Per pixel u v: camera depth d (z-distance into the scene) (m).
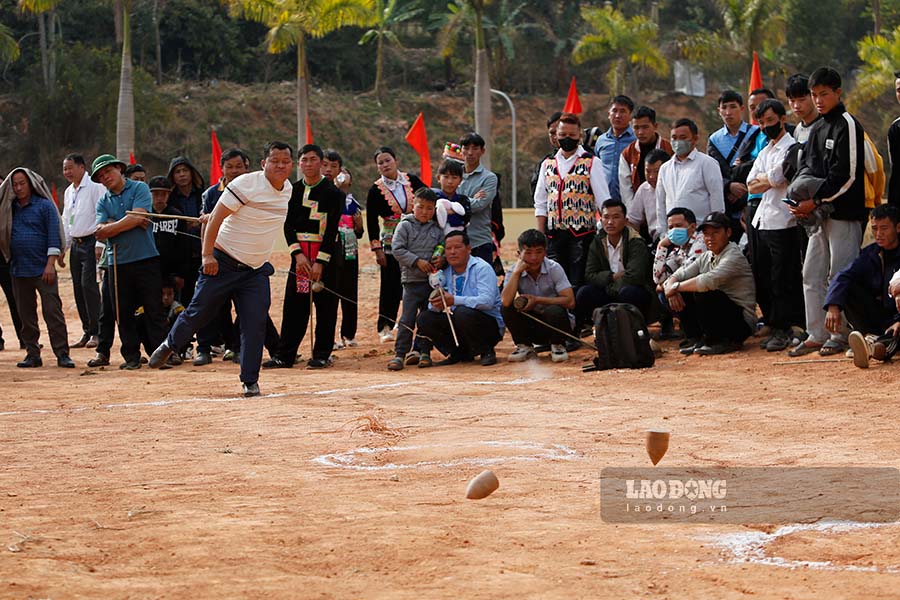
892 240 10.62
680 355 12.22
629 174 13.82
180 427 8.64
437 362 12.95
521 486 6.10
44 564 4.54
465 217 13.12
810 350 11.39
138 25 74.12
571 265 13.55
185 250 14.05
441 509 5.55
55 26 72.38
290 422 8.72
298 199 12.63
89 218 15.95
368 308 19.73
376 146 72.94
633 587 4.21
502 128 77.50
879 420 8.15
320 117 72.94
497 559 4.60
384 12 76.44
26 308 13.86
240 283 10.32
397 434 8.02
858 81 46.88
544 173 13.75
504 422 8.49
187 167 14.12
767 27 53.88
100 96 64.44
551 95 82.12
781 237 11.77
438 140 75.00
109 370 13.14
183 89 71.81
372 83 83.06
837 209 10.95
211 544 4.87
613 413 8.85
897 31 46.12
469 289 12.65
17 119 66.25
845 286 10.81
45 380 12.31
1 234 13.69
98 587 4.22
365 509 5.57
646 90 81.81
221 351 14.77
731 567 4.48
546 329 12.60
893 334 10.47
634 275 12.66
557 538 4.94
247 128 70.50
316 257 12.65
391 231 14.91
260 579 4.33
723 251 12.05
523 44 82.31
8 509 5.70
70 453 7.56
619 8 78.25
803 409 8.77
